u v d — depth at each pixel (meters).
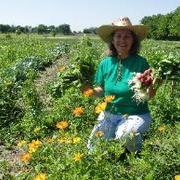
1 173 1.84
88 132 2.03
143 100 1.67
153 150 1.51
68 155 1.56
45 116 2.62
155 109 2.48
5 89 3.36
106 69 1.83
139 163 1.42
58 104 2.86
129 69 1.80
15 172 1.86
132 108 1.79
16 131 2.51
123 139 1.63
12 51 8.68
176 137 1.52
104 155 1.49
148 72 1.64
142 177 1.40
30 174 1.68
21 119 2.77
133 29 1.77
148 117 1.80
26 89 3.45
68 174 1.43
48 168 1.62
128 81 1.77
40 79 5.29
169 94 2.78
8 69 5.43
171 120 2.41
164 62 1.86
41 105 3.05
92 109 2.50
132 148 1.62
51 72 6.20
